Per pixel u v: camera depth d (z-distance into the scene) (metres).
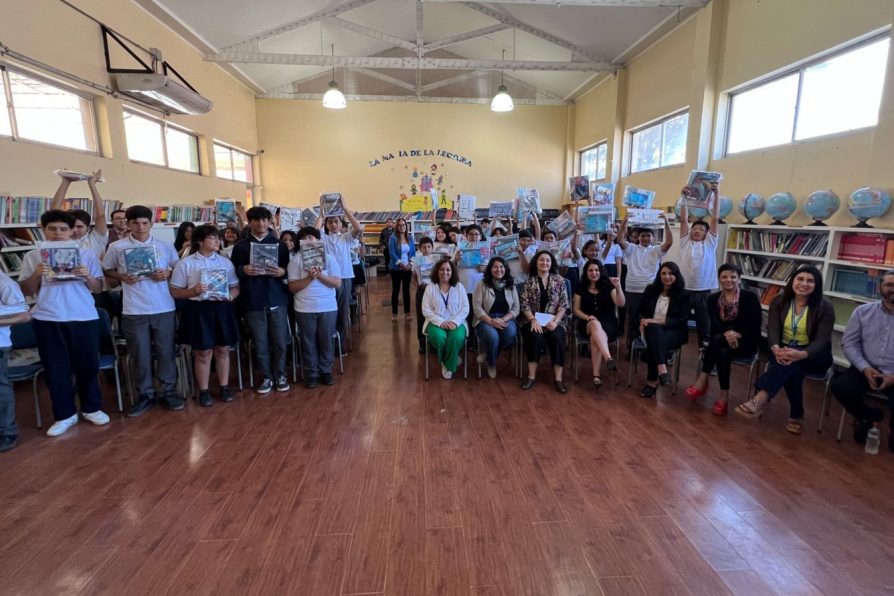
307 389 3.46
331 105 7.08
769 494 2.12
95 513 1.98
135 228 2.88
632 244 4.48
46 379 2.68
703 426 2.84
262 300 3.23
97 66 4.67
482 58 9.51
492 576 1.64
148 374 3.01
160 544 1.80
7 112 3.75
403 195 10.21
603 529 1.88
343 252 4.27
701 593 1.56
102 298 3.36
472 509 2.02
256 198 9.75
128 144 5.33
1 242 3.31
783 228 4.11
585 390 3.45
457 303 3.67
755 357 3.02
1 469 2.33
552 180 10.42
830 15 3.88
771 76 4.66
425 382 3.62
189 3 5.69
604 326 3.62
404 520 1.94
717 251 4.83
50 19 4.06
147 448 2.56
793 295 2.83
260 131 9.75
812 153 4.13
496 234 5.57
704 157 5.56
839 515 1.97
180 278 3.00
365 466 2.37
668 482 2.22
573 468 2.35
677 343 3.28
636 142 7.77
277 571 1.66
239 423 2.87
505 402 3.22
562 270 4.43
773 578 1.62
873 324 2.56
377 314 6.25
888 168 3.28
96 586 1.59
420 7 7.10
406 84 9.97
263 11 6.43
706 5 5.36
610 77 8.22
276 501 2.07
